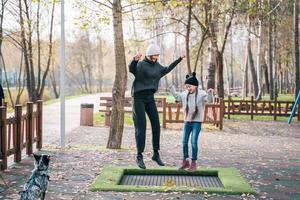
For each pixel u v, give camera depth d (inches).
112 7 539.2
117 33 537.0
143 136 321.1
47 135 673.6
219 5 944.3
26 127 472.4
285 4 1427.2
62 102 524.4
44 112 1091.3
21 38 1424.7
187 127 371.6
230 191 319.3
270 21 1299.2
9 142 416.2
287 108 990.4
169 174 384.2
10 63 2234.3
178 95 363.3
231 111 1005.2
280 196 315.0
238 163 445.1
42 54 1626.5
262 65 1971.0
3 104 442.9
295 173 398.3
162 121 850.8
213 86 1066.1
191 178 373.4
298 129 811.4
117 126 536.4
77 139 635.5
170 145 576.7
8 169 399.5
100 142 607.8
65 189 325.4
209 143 610.2
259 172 400.8
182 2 799.7
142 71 312.8
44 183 261.1
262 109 992.9
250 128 818.8
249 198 307.7
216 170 385.7
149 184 349.7
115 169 386.6
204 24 992.9
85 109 834.2
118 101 537.6
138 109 317.1
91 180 355.6
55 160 443.8
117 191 321.7
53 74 2379.4
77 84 3398.1
